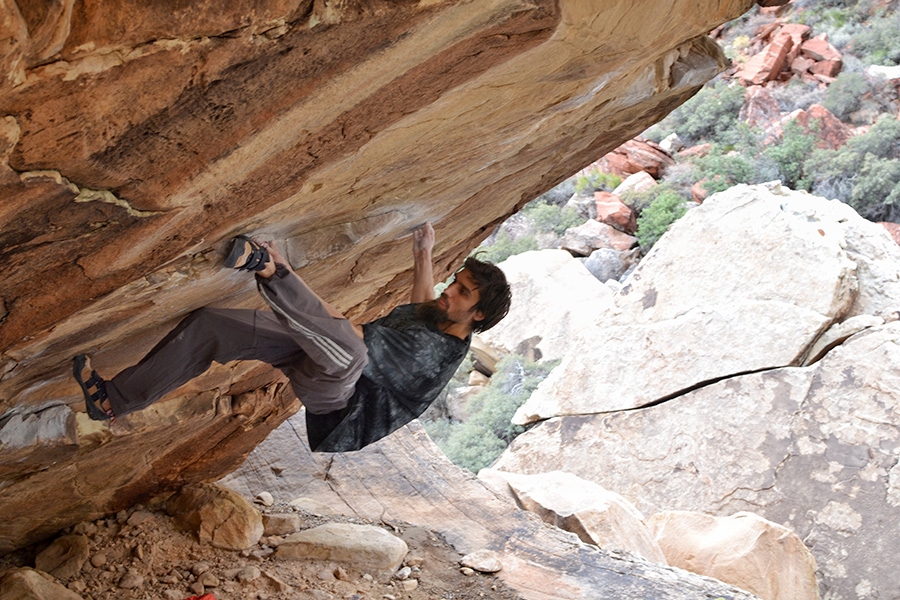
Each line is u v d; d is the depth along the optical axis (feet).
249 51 5.03
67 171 5.16
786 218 36.86
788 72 73.92
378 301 16.10
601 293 52.24
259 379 15.51
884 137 60.59
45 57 4.19
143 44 4.53
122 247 6.49
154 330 10.07
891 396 31.32
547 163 13.69
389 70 6.15
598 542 20.67
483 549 18.15
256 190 6.94
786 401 33.19
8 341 7.30
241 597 14.67
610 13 7.34
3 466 11.54
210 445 16.29
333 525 17.46
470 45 6.47
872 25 75.97
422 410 9.75
